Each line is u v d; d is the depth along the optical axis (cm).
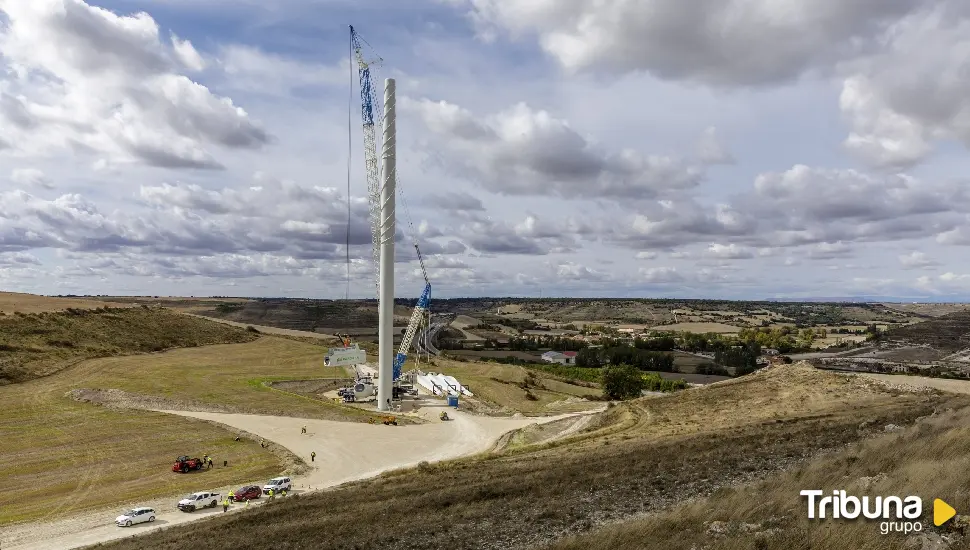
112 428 8188
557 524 2316
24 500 5506
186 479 6275
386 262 11538
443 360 18925
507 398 13475
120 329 15712
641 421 7244
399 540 2389
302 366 14975
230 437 8094
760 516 1975
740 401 7800
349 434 8581
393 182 11812
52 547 4359
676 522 1984
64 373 11669
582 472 3494
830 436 3762
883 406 5853
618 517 2311
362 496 4016
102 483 6047
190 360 14388
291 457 7219
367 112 12481
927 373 10900
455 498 3147
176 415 9106
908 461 2388
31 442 7400
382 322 11400
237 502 5462
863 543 1588
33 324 13762
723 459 3266
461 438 8662
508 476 3856
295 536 2784
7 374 10838
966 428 2725
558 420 10281
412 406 11562
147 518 4928
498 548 2097
